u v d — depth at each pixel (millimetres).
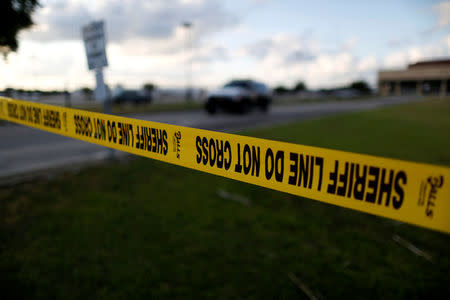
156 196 3131
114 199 2977
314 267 2021
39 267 1855
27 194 2979
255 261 2057
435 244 2443
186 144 959
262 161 780
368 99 36594
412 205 552
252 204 3109
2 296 1596
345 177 634
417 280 1930
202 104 21875
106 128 1229
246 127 8625
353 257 2186
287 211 3000
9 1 2039
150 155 1083
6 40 2193
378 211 598
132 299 1625
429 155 5848
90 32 3945
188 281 1806
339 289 1800
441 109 17781
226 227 2531
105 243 2162
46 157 4641
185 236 2328
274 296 1715
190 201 3051
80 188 3234
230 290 1748
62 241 2162
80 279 1768
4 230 2270
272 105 23656
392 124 10844
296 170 720
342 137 7496
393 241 2475
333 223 2781
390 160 564
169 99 32281
